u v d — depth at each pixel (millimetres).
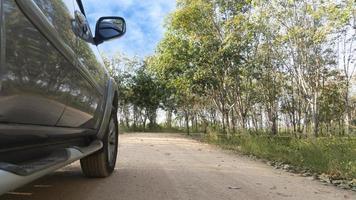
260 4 19453
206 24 22188
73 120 4043
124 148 11648
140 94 42219
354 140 14141
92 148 4844
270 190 5543
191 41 22453
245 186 5758
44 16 3012
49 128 3428
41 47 2932
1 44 2338
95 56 5031
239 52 21469
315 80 20828
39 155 3484
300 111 24016
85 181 5660
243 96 23766
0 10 2320
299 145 12797
